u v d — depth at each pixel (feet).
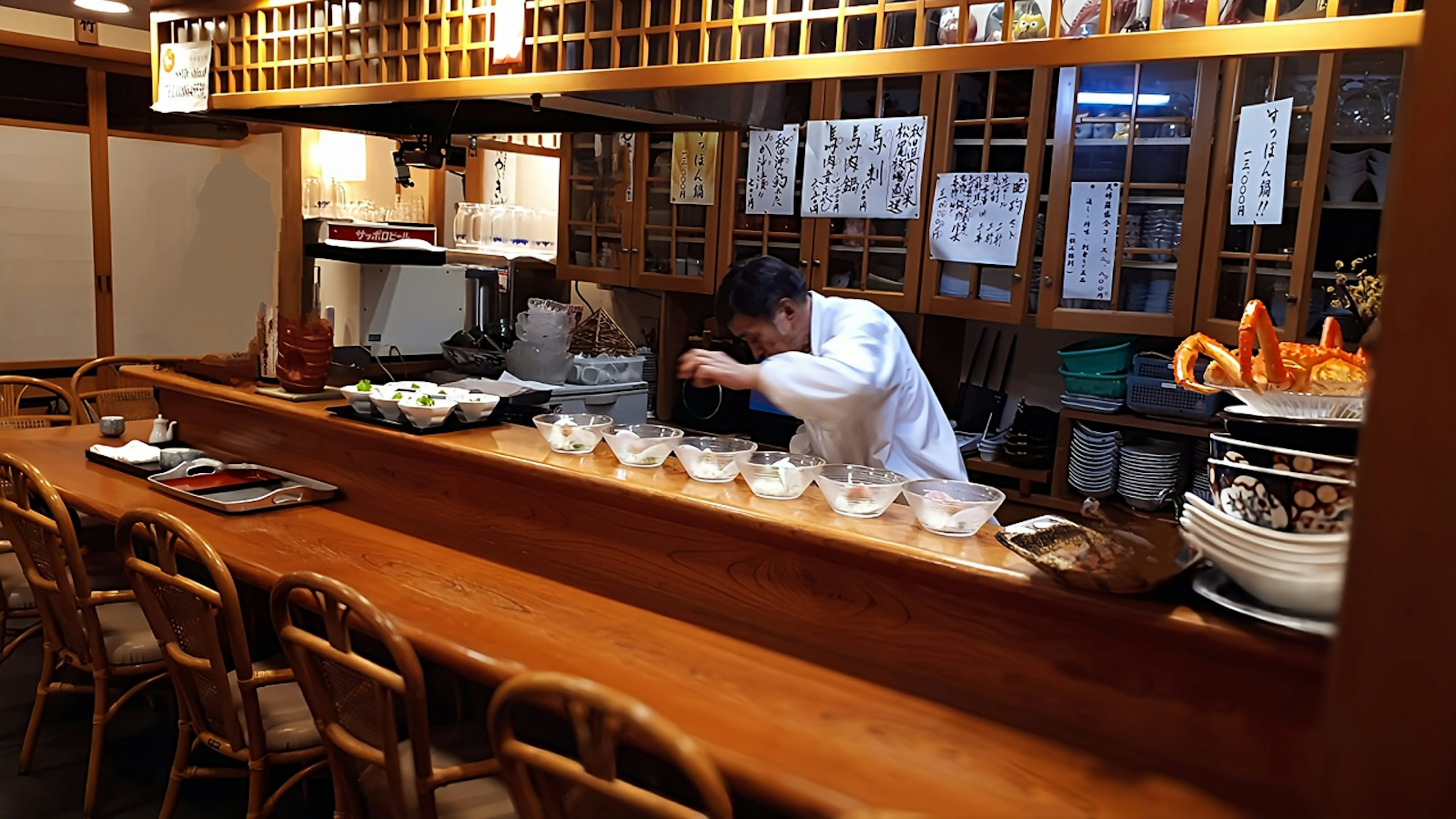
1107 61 5.04
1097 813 4.41
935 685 5.71
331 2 8.73
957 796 4.52
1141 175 10.00
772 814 6.20
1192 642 4.83
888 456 8.04
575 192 14.52
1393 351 2.00
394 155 10.73
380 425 8.71
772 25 6.19
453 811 6.03
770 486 6.72
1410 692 2.01
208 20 9.86
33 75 15.90
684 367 7.39
